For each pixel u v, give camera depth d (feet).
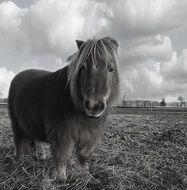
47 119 17.02
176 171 18.90
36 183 16.78
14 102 21.45
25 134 21.62
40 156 21.52
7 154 21.29
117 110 84.38
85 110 14.89
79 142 17.30
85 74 15.10
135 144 26.43
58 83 17.10
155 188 16.85
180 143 26.71
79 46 16.76
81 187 16.65
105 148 24.11
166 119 52.85
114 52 16.01
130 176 18.07
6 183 16.93
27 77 21.53
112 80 16.16
